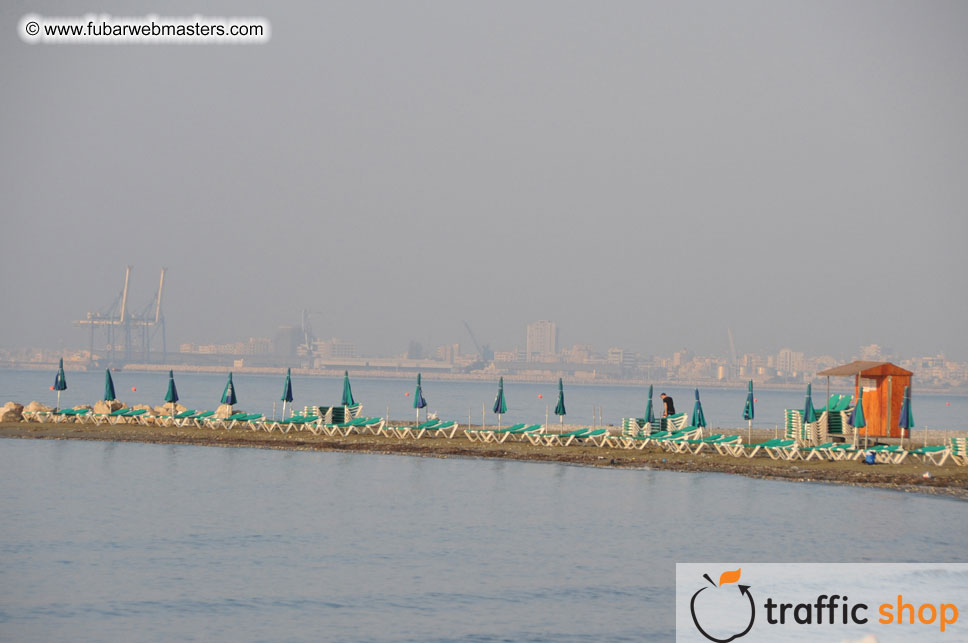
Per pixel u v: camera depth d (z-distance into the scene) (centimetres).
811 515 4847
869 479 5847
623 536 4350
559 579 3612
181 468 6419
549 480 6025
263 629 2994
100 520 4519
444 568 3731
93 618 3064
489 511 4934
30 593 3300
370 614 3150
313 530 4394
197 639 2898
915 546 4172
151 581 3466
